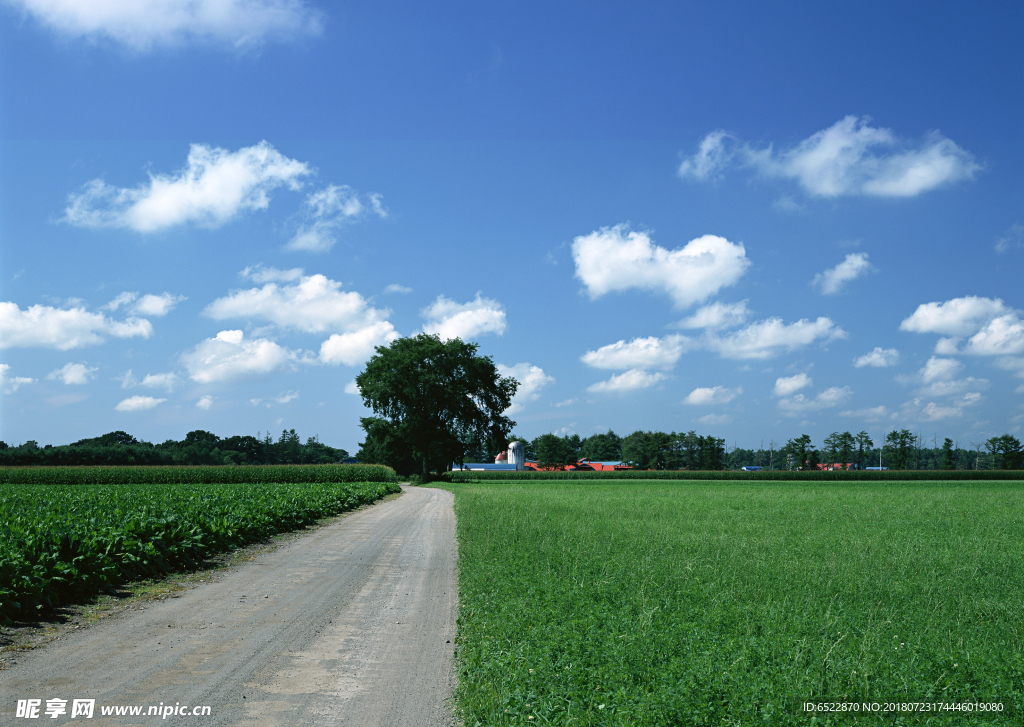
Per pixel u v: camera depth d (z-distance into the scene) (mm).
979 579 11945
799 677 5984
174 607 10359
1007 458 140375
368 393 85625
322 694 6410
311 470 73938
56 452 108125
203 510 19953
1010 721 5355
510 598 9547
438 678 6930
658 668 6277
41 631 8750
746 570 12344
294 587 12102
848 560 13875
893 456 159500
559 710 5406
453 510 32719
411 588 11961
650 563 12828
